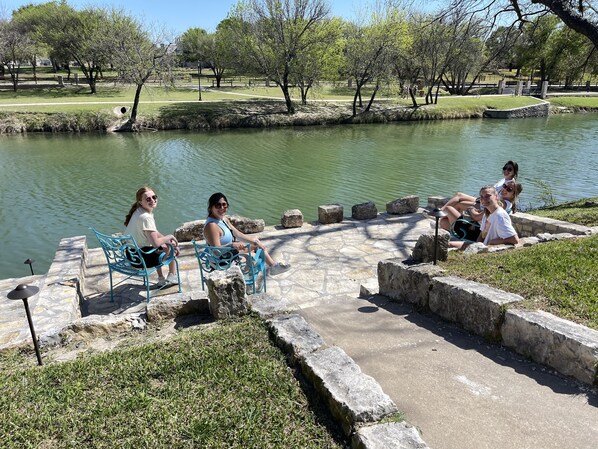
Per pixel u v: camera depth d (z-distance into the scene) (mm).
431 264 4816
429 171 20188
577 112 48562
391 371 3283
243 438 2564
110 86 51031
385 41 37375
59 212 14516
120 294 6023
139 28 35875
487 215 6383
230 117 35406
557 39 32781
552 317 3395
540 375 3146
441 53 39281
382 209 14594
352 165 21500
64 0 49219
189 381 3131
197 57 66125
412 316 4367
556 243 5555
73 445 2582
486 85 63031
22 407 2961
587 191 16719
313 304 5648
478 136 31094
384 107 42719
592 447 2447
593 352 2922
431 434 2578
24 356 3865
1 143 26891
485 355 3477
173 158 22875
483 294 3768
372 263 7039
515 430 2594
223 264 5406
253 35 38000
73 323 4117
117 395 3018
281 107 40094
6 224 13445
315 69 38438
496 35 15289
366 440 2340
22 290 3381
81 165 21062
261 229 8633
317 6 36438
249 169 20609
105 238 5629
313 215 14188
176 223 13688
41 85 49500
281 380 3090
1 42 42812
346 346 3738
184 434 2623
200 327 4086
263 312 4160
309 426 2652
